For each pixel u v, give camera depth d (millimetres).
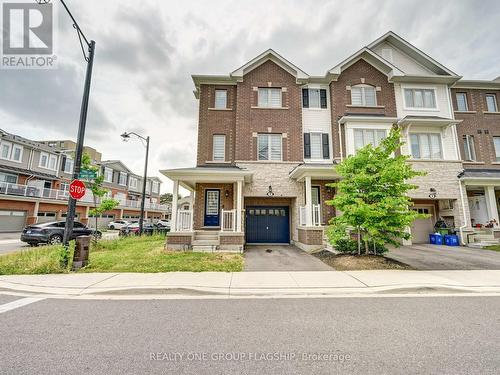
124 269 7730
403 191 8883
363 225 8508
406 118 14508
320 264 8781
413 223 15523
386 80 15938
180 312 4543
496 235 13719
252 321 4125
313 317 4297
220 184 14344
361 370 2736
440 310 4641
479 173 14883
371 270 7758
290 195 14180
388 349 3211
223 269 7828
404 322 4082
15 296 5469
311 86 16062
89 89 8367
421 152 15008
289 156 14727
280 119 15109
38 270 7309
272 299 5301
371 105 15609
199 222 13945
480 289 5879
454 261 9312
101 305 4926
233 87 15906
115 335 3598
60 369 2730
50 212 27750
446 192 14414
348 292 5750
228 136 15359
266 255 10703
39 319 4188
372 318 4258
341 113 15320
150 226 22188
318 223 12312
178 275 7094
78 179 8094
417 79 15883
